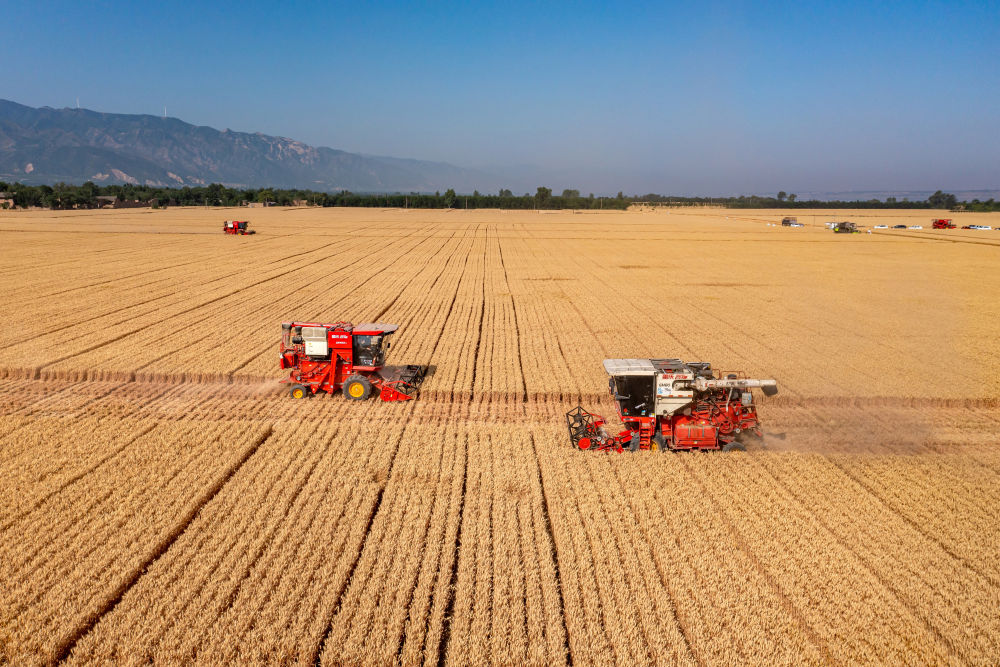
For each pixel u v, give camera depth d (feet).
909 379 78.64
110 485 47.88
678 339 97.60
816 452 56.59
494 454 54.44
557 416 65.62
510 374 78.38
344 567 38.04
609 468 52.06
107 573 37.17
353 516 43.91
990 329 106.22
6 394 69.77
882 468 53.31
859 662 31.76
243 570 37.68
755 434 59.72
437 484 48.80
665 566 38.99
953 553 41.11
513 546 40.68
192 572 37.50
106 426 60.08
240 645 31.94
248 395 70.44
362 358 71.31
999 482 51.11
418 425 61.62
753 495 47.93
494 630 33.24
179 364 79.77
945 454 56.95
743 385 54.60
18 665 30.71
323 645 32.65
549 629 33.40
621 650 31.94
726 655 31.99
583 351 89.86
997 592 37.11
